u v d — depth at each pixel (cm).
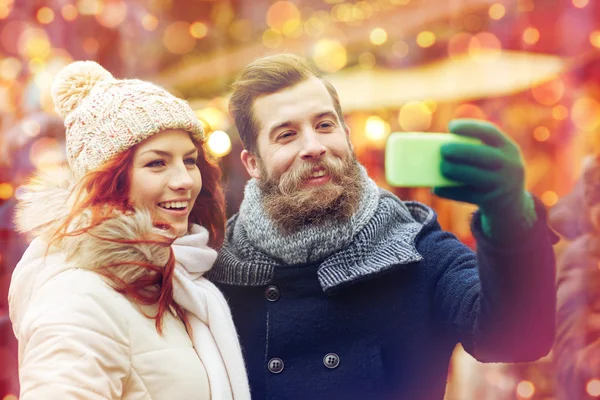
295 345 154
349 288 154
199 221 162
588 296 187
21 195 142
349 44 422
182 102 143
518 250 117
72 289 125
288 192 153
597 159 197
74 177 142
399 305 153
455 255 155
